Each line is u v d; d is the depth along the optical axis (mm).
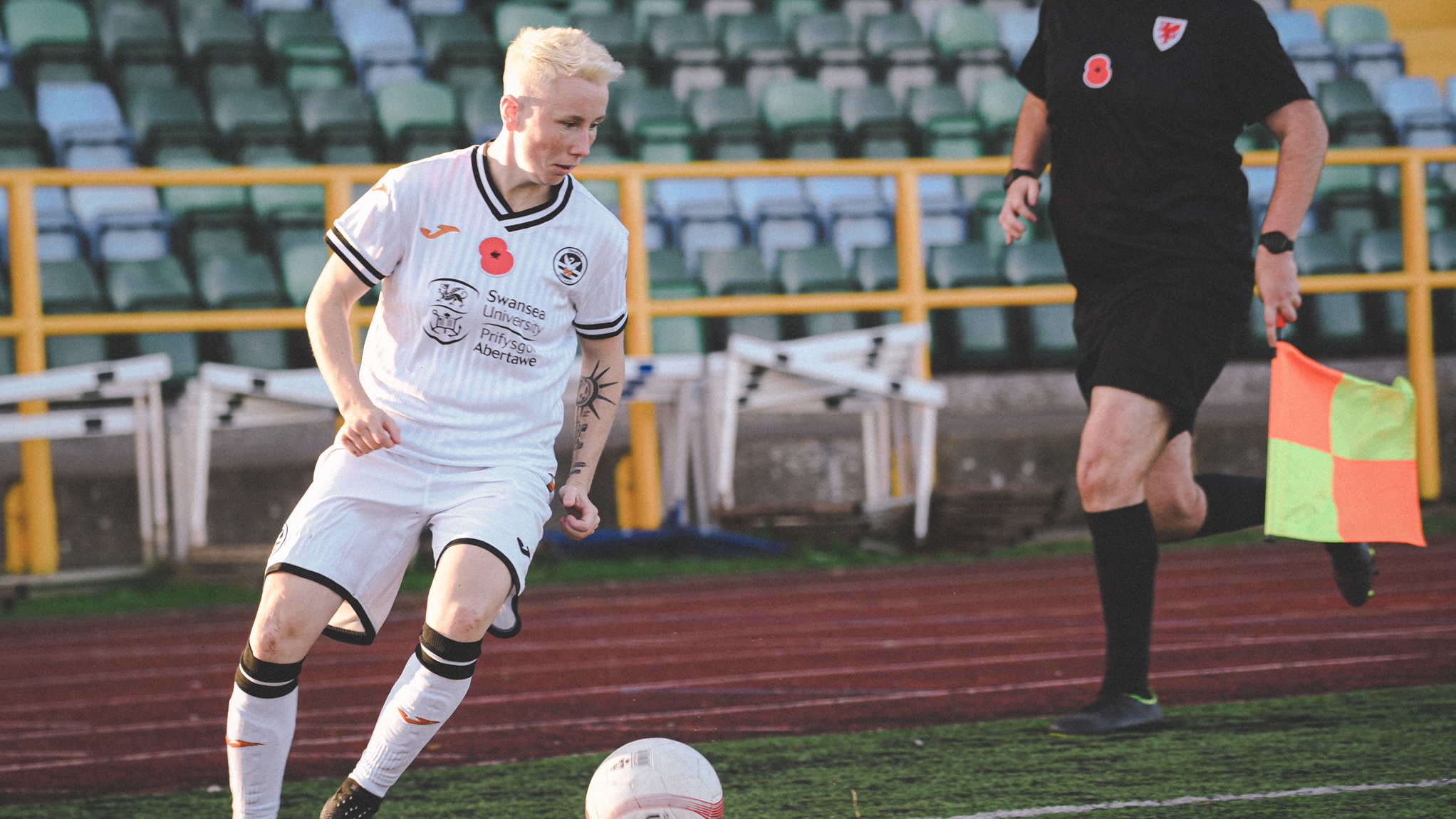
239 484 28766
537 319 8594
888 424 30938
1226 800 9172
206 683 16938
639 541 28125
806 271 36781
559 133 8227
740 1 54156
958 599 22625
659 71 48875
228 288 33656
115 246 36500
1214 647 16500
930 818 8969
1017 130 13367
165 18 47531
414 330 8500
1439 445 34594
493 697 14922
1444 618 18312
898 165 31219
